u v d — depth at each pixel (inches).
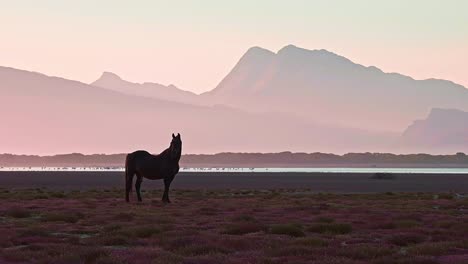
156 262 1045.2
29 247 1207.6
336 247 1225.4
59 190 3622.0
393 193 3297.2
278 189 3868.1
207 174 7810.0
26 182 4859.7
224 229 1486.2
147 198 2694.4
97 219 1705.2
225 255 1129.4
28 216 1850.4
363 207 2224.4
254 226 1489.9
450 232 1469.0
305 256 1118.4
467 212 2049.7
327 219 1715.1
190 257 1109.1
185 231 1418.6
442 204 2406.5
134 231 1407.5
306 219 1772.9
